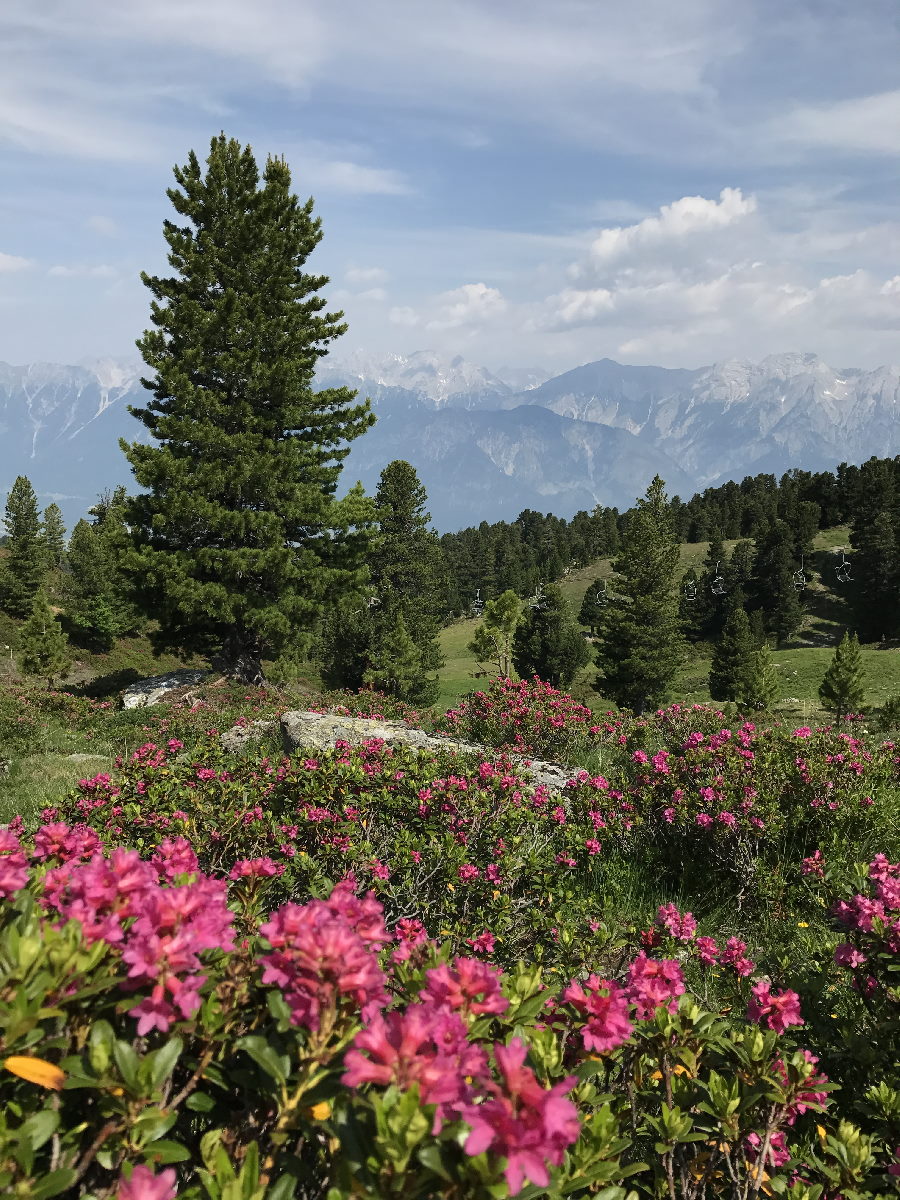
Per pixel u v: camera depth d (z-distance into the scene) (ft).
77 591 192.24
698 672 274.36
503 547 513.04
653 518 175.22
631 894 20.79
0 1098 4.69
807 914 19.06
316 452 102.27
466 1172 3.91
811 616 333.42
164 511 90.48
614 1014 6.28
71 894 5.80
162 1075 4.64
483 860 19.58
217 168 94.27
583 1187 5.52
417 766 24.18
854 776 25.46
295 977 4.98
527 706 47.70
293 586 98.48
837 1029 11.42
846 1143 7.45
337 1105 4.62
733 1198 6.78
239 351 92.27
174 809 20.92
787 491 486.79
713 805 22.54
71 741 64.80
